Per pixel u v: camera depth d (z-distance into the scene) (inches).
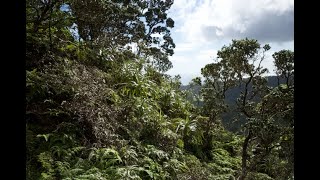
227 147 335.6
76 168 182.7
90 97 221.6
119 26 310.2
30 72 216.2
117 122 232.4
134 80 289.6
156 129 253.4
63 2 248.8
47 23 259.6
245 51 250.8
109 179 185.6
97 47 288.7
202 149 311.9
